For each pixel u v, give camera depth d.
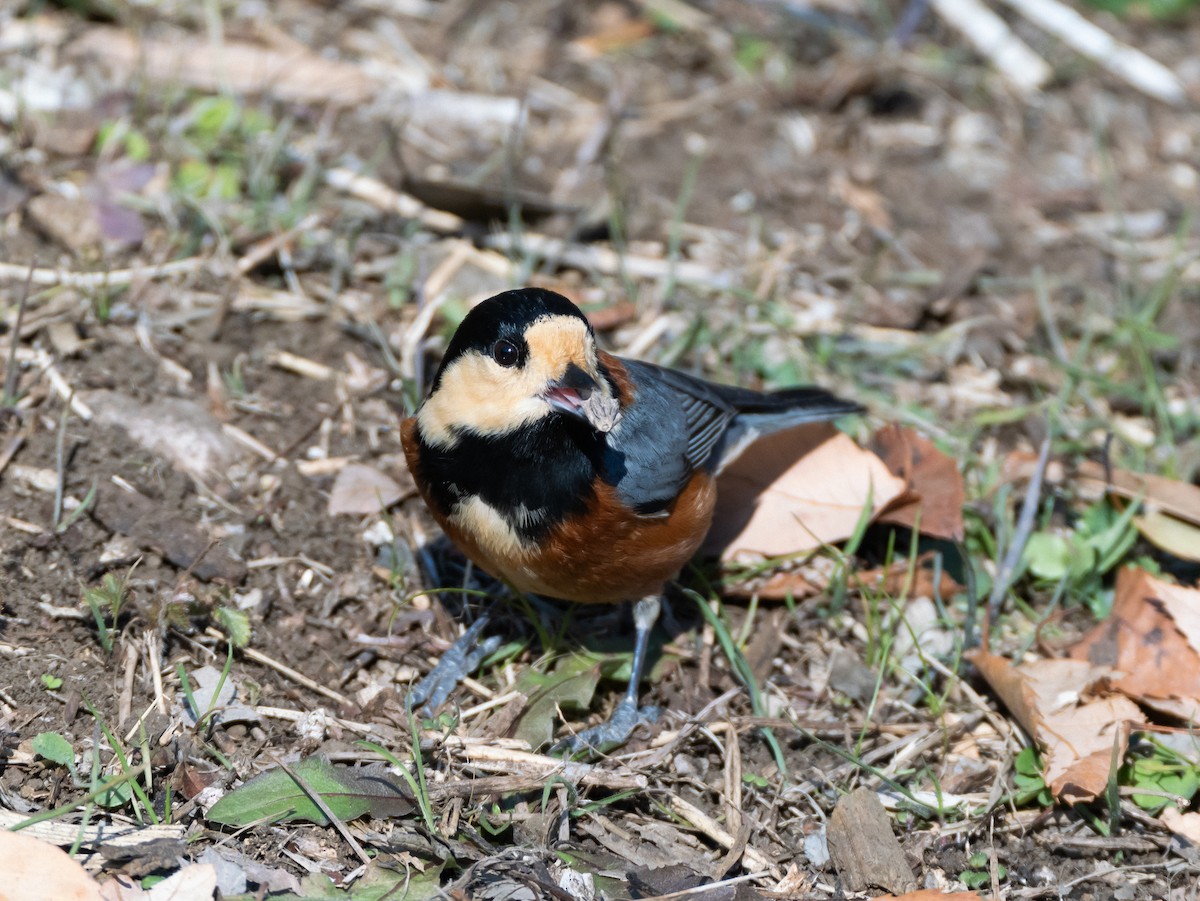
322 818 8.23
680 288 13.56
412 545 10.58
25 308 11.49
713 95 16.39
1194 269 14.73
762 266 13.95
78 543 9.75
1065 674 9.83
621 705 9.66
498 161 14.68
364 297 12.66
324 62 15.48
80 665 9.01
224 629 9.52
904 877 8.51
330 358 11.99
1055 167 16.08
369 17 16.61
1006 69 17.55
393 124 14.92
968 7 18.19
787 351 13.00
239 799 8.20
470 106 15.40
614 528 8.88
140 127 13.76
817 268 14.08
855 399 12.51
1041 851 9.00
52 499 9.98
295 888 7.81
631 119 15.81
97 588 9.23
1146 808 9.19
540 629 9.91
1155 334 13.22
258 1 16.41
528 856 8.14
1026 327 13.73
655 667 10.09
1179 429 12.71
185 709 8.90
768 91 16.47
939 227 14.90
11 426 10.47
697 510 9.42
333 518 10.58
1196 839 9.01
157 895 7.45
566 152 15.07
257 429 11.16
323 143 14.36
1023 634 10.62
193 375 11.45
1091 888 8.77
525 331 8.55
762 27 17.56
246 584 9.95
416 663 9.84
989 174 15.80
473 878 7.96
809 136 15.97
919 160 15.90
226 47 15.33
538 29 17.03
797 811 9.08
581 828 8.67
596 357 8.97
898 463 11.13
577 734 9.46
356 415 11.52
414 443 9.16
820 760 9.45
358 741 8.79
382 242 13.28
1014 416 12.48
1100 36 18.20
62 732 8.59
